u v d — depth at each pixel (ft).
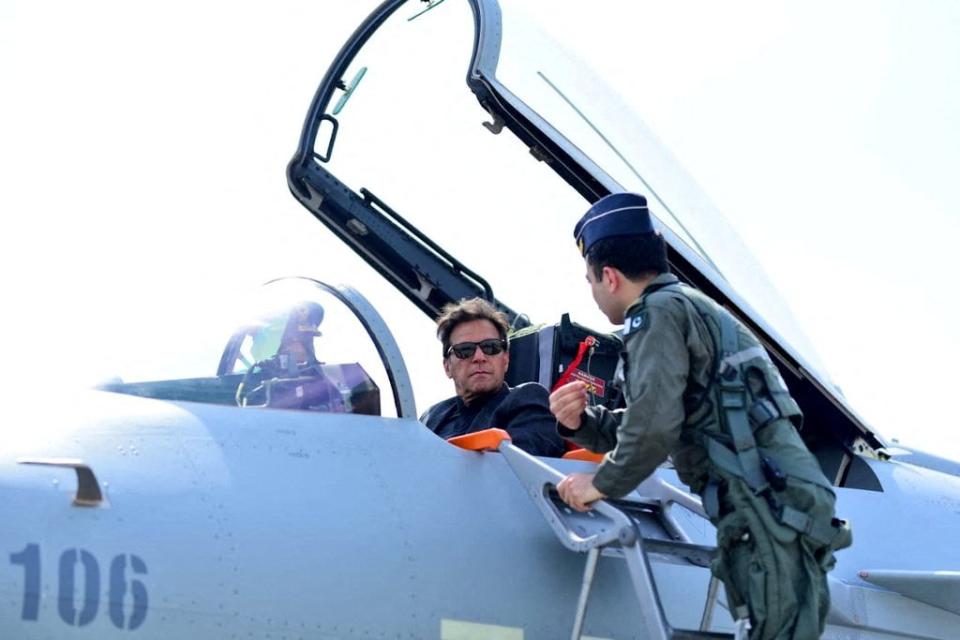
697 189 29.76
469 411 23.71
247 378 19.67
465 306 23.91
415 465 19.10
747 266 28.96
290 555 17.22
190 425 18.06
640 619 19.62
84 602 15.87
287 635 16.84
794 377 26.84
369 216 31.14
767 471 15.57
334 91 31.01
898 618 22.76
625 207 17.35
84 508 16.46
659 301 16.34
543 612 18.76
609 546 17.58
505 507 19.31
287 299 20.63
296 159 30.89
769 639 15.26
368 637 17.34
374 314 20.84
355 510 18.06
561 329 27.12
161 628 16.16
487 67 26.94
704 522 21.66
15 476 16.51
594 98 29.07
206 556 16.71
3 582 15.62
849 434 27.12
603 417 18.47
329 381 19.92
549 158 27.99
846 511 24.68
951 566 24.30
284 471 18.03
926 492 26.16
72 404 18.06
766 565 15.26
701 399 16.20
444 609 18.01
